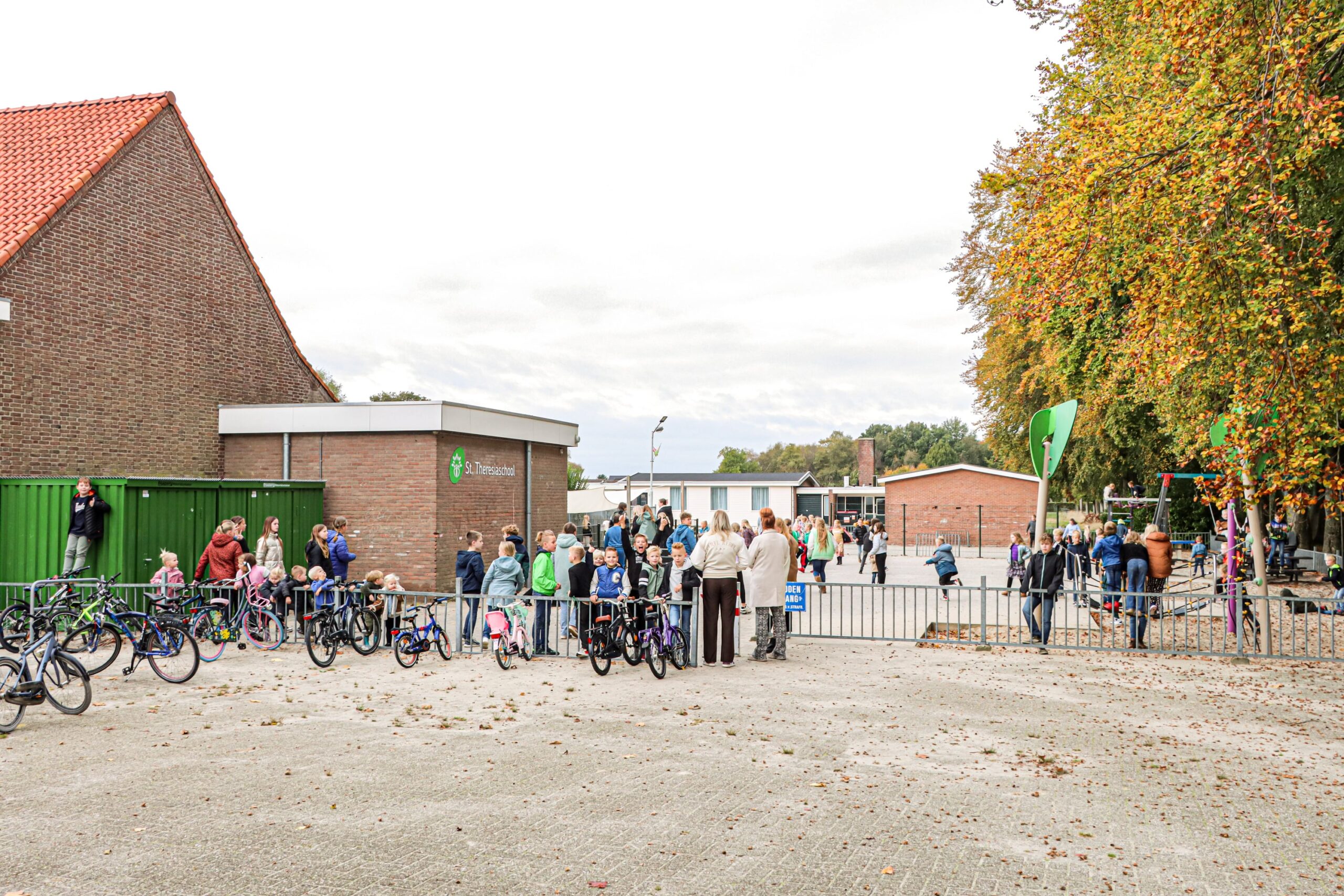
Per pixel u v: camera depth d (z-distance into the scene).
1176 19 9.95
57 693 8.86
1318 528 27.42
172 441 19.72
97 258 18.08
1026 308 12.14
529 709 9.24
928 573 28.59
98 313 18.08
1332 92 10.72
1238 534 18.09
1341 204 11.80
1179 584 21.67
